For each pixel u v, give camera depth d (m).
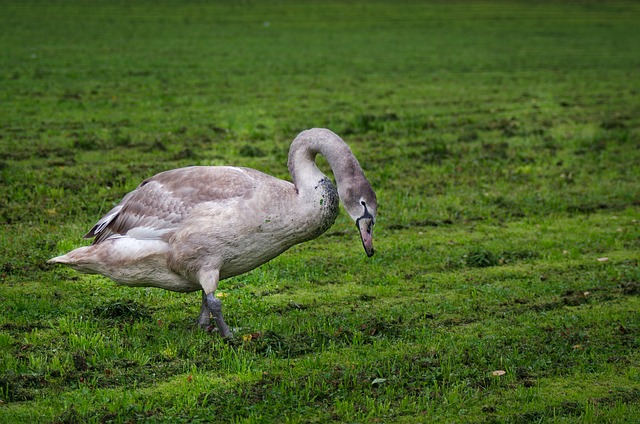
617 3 69.50
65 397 7.11
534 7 65.44
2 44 36.28
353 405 7.09
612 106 26.39
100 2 56.03
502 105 26.05
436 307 9.68
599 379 7.82
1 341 8.09
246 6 58.28
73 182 14.62
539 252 11.99
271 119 22.09
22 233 11.67
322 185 8.38
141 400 7.13
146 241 8.32
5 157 16.52
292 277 10.60
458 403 7.23
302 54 38.00
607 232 13.11
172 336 8.43
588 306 9.84
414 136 20.59
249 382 7.49
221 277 8.63
